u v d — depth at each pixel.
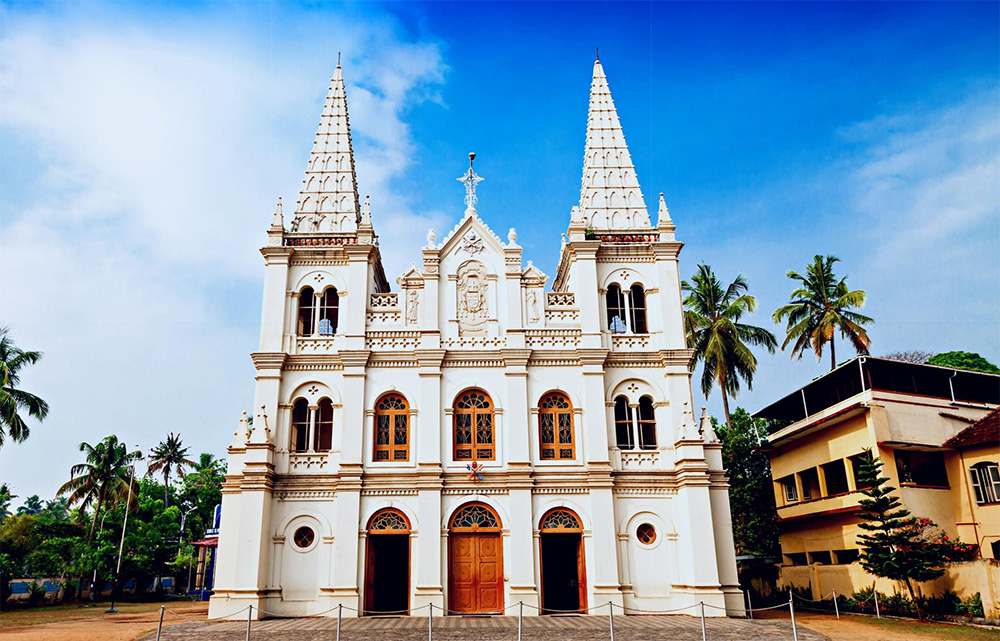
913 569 26.22
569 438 29.19
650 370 30.02
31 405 41.06
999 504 29.89
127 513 51.34
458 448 28.83
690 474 27.69
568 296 31.20
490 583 27.28
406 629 22.70
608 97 35.84
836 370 35.16
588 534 27.61
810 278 46.34
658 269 31.47
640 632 21.77
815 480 37.75
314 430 29.14
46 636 23.25
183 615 32.12
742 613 27.25
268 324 30.16
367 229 31.45
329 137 34.31
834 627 24.50
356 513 27.47
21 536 52.50
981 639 21.52
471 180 32.50
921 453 32.88
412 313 30.66
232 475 28.55
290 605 26.78
